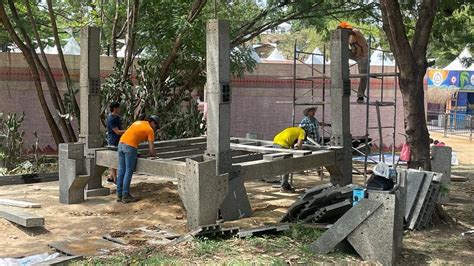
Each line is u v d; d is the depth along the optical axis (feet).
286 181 40.16
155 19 49.29
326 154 35.19
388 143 67.97
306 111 44.32
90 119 37.22
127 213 31.83
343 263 21.85
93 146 37.37
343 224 23.09
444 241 26.84
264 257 22.59
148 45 50.80
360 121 66.64
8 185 41.45
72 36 72.13
